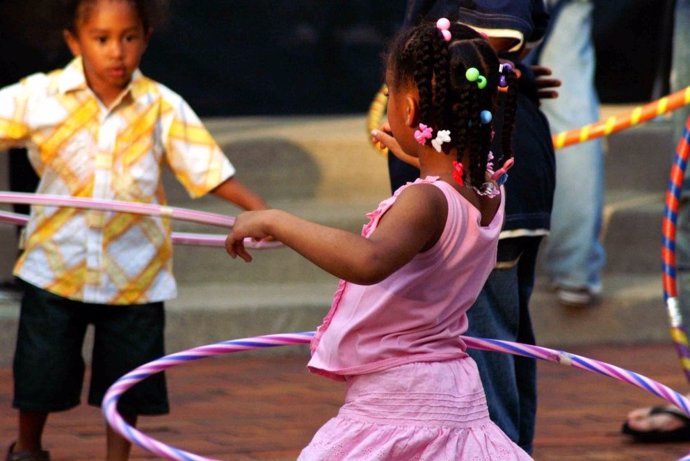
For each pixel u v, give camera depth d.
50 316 10.03
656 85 16.84
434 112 6.91
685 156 10.18
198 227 16.30
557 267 15.39
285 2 28.31
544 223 8.88
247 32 27.91
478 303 8.62
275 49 27.55
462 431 6.91
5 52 14.62
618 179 18.38
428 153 7.04
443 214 6.74
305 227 6.39
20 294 14.72
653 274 17.11
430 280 6.86
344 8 26.77
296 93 25.58
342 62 26.53
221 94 25.08
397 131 7.14
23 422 10.39
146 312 10.17
